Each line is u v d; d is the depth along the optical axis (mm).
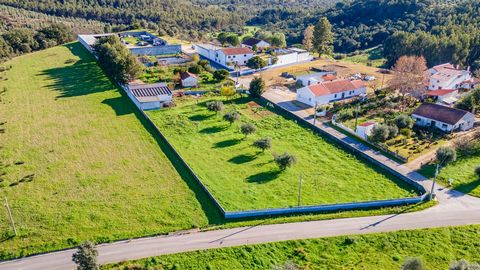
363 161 70750
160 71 120625
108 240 50250
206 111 92812
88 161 70000
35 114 90750
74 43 160750
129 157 71500
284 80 119312
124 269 45625
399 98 100438
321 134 81812
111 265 46188
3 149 74250
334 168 68188
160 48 144625
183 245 49375
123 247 49125
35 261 47312
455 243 49719
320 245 49375
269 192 60500
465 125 83188
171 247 49062
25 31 161375
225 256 47594
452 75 111125
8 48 145875
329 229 52281
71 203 57750
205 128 83812
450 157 67000
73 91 105875
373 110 93438
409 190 61344
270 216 54969
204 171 66500
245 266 46406
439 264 46312
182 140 78188
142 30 185750
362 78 120750
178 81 110562
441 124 82688
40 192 60625
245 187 61812
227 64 132875
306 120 87562
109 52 116438
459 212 55719
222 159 70812
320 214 55406
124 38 168750
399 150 73875
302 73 128125
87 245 44250
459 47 134500
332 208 56344
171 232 51844
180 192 60531
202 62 123688
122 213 55406
